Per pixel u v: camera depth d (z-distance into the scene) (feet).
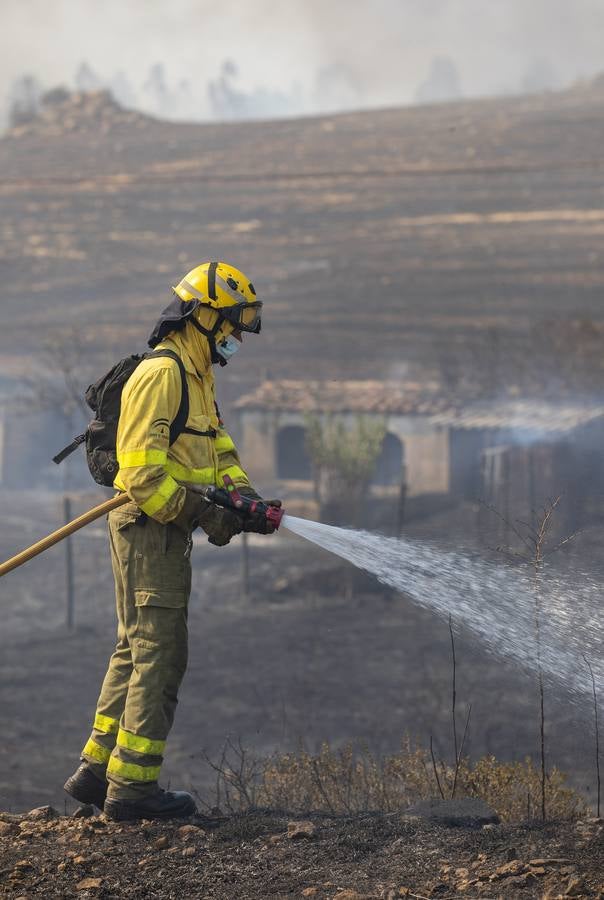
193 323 31.96
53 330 443.73
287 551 224.12
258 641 168.86
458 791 39.55
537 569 34.17
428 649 158.40
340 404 267.80
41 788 107.76
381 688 139.23
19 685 150.92
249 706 136.46
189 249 599.16
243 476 33.40
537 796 38.73
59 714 138.62
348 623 178.09
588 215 590.14
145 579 31.83
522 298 455.22
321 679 146.20
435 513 224.12
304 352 384.68
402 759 42.70
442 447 254.88
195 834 30.78
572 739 72.79
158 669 32.04
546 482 209.56
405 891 26.58
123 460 30.63
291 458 287.89
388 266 526.98
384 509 226.38
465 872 27.66
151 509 30.53
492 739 110.42
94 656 166.50
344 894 26.14
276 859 29.01
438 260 531.91
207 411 32.55
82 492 295.07
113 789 32.17
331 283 501.97
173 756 115.44
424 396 271.08
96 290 533.55
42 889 27.35
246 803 41.70
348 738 117.91
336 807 39.73
